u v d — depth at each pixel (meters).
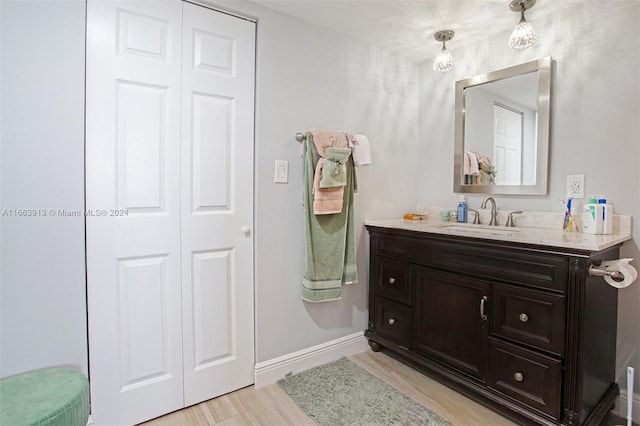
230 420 1.62
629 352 1.65
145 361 1.59
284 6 1.84
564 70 1.84
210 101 1.72
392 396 1.80
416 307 2.00
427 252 1.93
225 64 1.76
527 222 2.00
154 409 1.62
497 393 1.61
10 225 1.31
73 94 1.41
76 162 1.42
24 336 1.35
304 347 2.08
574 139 1.81
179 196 1.66
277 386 1.90
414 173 2.63
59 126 1.39
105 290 1.50
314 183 1.88
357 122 2.27
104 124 1.47
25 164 1.33
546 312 1.44
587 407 1.40
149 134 1.57
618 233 1.65
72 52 1.40
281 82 1.92
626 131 1.64
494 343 1.62
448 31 2.08
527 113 1.99
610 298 1.58
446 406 1.72
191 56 1.66
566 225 1.79
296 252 2.02
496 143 2.15
